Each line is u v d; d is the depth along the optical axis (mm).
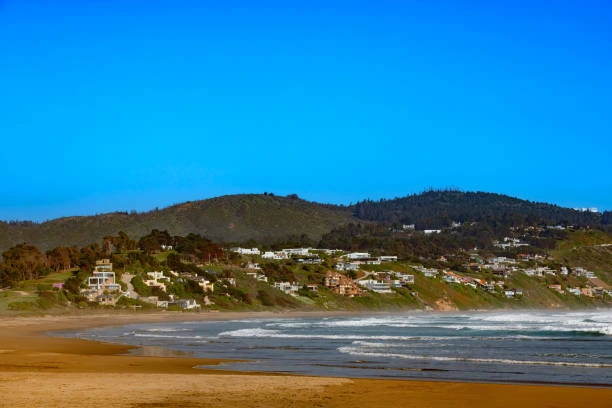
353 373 33781
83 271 154250
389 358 41219
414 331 71562
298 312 171250
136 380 29297
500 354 43625
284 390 26781
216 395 25484
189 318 125312
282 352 46156
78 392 25734
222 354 45062
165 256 191250
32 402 23469
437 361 39250
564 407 23781
